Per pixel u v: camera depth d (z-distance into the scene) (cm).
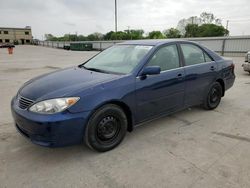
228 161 282
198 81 417
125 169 267
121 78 307
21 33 10012
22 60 1780
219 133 363
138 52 361
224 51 2331
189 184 240
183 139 343
